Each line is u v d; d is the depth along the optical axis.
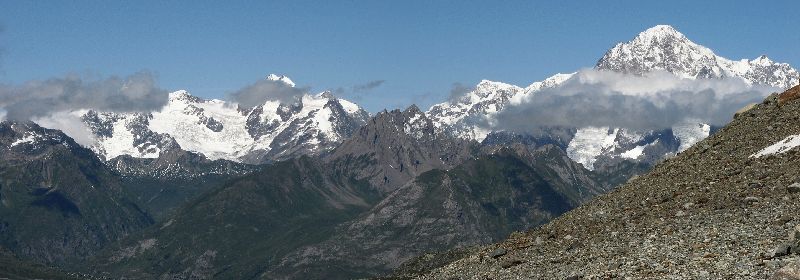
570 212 104.38
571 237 94.38
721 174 98.75
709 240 79.75
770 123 110.06
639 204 98.25
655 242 83.94
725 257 73.75
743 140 108.25
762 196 88.25
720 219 85.31
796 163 93.50
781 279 64.44
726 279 68.00
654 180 105.69
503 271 89.88
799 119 106.94
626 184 109.25
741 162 100.62
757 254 72.62
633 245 85.12
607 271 77.62
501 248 98.12
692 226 85.69
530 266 88.62
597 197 107.50
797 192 86.06
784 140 101.69
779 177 91.56
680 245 80.50
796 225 77.38
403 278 113.69
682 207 92.00
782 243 71.88
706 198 92.19
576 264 84.19
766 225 80.06
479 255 100.00
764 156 99.56
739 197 89.69
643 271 74.94
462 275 93.31
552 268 85.38
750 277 67.19
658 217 91.69
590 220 97.94
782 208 83.31
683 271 72.25
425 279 96.75
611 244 87.94
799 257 69.00
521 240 98.88
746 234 78.94
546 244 95.12
